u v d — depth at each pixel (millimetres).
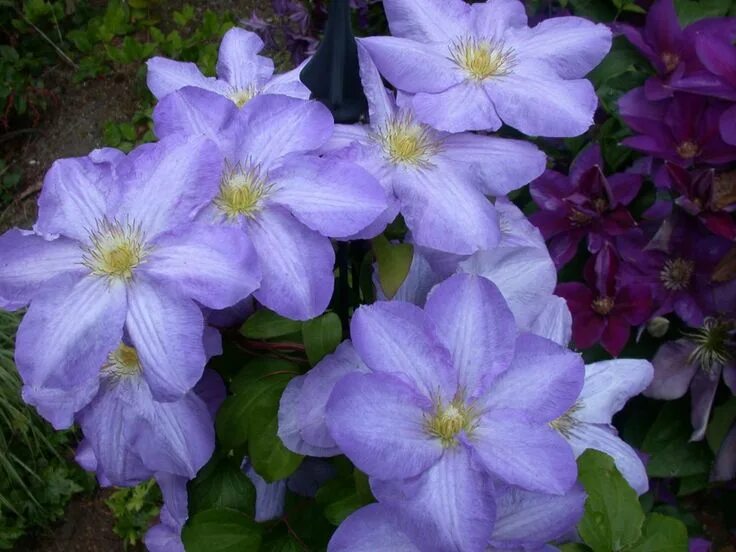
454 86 489
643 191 740
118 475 475
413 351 422
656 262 704
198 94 462
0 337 1160
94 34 1613
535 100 486
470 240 454
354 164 438
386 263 456
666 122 688
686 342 698
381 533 421
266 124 457
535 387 428
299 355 488
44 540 1194
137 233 432
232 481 493
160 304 414
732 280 674
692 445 768
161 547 621
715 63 640
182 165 434
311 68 469
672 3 686
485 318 432
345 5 441
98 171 449
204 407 466
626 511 441
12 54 1595
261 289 422
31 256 436
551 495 426
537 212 729
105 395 467
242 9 1670
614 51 759
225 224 437
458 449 414
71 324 420
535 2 823
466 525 391
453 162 478
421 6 519
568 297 709
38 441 1192
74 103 1613
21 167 1550
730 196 663
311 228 426
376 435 399
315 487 533
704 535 955
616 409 524
